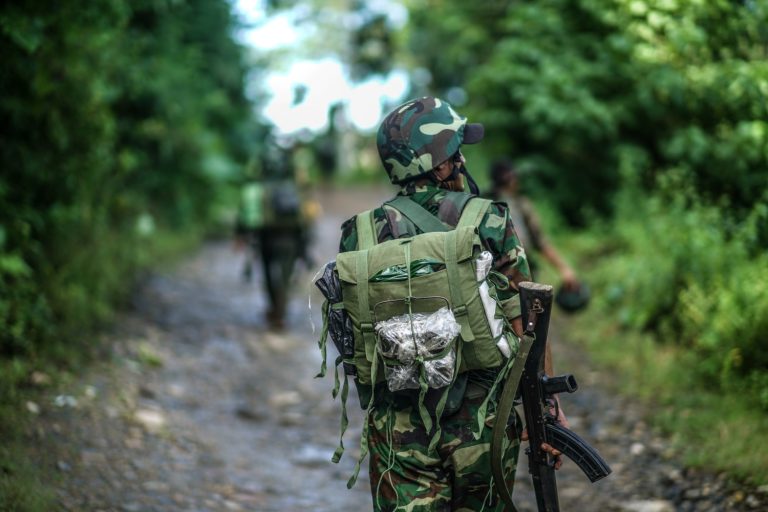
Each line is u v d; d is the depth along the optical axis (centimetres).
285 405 557
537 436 244
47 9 527
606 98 805
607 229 827
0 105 546
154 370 568
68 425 430
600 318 655
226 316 787
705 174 625
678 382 489
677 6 593
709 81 599
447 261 230
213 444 465
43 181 591
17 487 343
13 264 504
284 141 830
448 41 1300
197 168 1308
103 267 688
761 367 454
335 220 1741
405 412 240
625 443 433
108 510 358
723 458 378
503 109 927
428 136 246
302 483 430
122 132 998
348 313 239
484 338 231
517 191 540
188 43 1309
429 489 236
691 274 552
